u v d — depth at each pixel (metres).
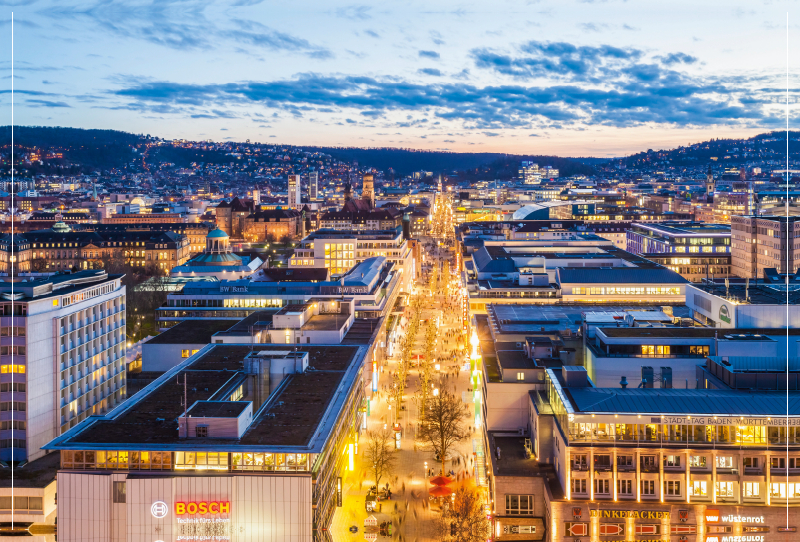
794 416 103.88
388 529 121.62
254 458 103.44
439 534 120.81
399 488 139.75
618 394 113.38
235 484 101.75
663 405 108.56
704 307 180.00
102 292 170.88
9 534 122.38
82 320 160.88
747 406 107.69
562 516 107.12
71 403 156.12
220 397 131.50
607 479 106.94
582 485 107.31
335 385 145.50
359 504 132.75
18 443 142.25
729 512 103.69
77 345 158.25
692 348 140.75
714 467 104.75
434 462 152.62
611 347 142.25
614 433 106.75
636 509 105.25
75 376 157.62
